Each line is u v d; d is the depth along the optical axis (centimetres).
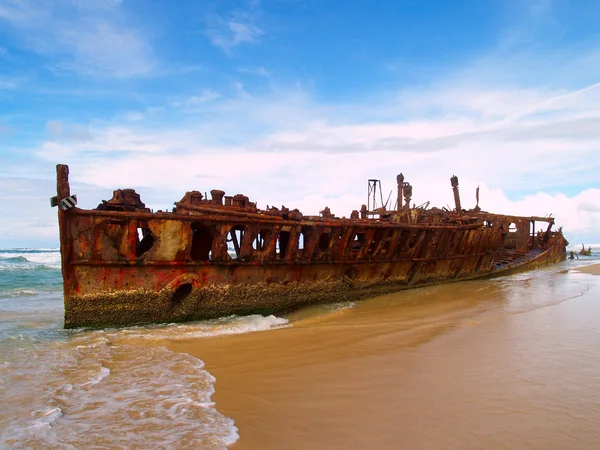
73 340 930
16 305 1644
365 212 2053
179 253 1092
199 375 678
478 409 507
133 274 1057
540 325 1005
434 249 1881
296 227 1266
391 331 982
